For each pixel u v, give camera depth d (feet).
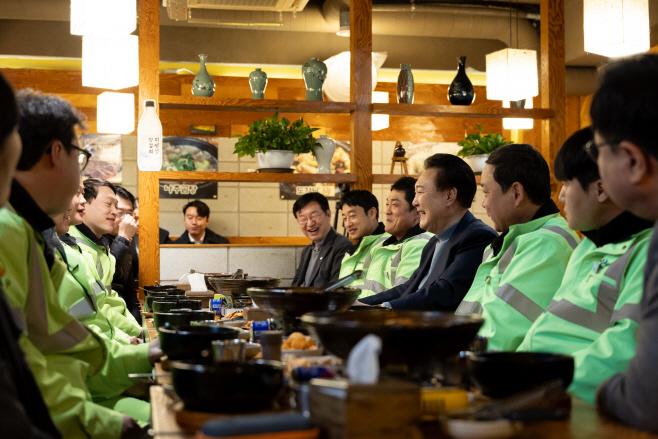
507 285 6.28
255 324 5.62
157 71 13.38
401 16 20.24
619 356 4.28
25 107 4.60
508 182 6.95
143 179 13.30
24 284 4.38
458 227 8.91
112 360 5.22
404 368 3.48
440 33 20.80
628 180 3.41
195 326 4.79
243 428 2.70
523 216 7.02
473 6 20.48
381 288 11.46
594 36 11.92
